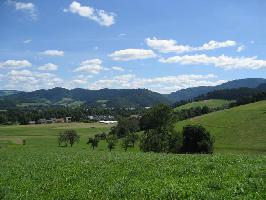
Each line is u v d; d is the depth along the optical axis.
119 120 199.62
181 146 106.56
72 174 28.00
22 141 182.50
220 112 182.25
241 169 23.28
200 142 102.88
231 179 19.95
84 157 41.81
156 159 33.62
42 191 22.84
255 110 168.62
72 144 170.25
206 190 17.91
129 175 25.14
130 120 198.25
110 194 19.64
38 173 30.09
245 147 124.00
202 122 166.50
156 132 116.06
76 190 21.62
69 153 54.62
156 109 119.00
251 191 17.19
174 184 19.78
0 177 29.62
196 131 103.62
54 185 24.17
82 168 30.58
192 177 22.08
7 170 33.84
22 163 39.38
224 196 16.66
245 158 30.31
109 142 146.25
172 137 110.69
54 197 20.75
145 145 114.94
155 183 21.00
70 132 170.00
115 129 195.50
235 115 165.38
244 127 146.12
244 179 19.64
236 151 118.75
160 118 118.44
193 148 104.56
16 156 51.41
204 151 102.94
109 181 23.41
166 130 117.25
